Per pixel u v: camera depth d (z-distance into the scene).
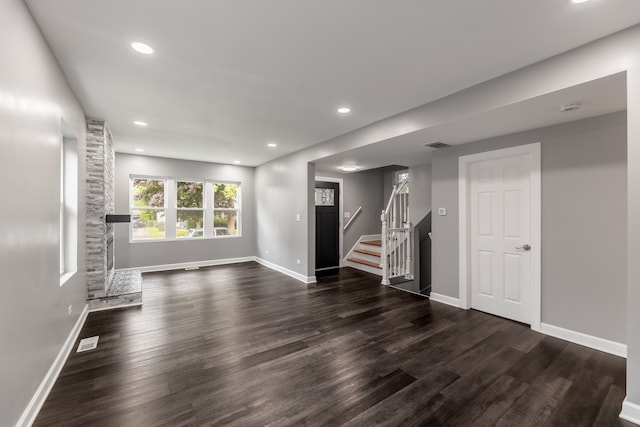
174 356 2.52
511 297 3.39
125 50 2.09
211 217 6.74
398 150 4.16
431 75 2.44
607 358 2.48
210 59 2.21
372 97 2.88
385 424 1.71
